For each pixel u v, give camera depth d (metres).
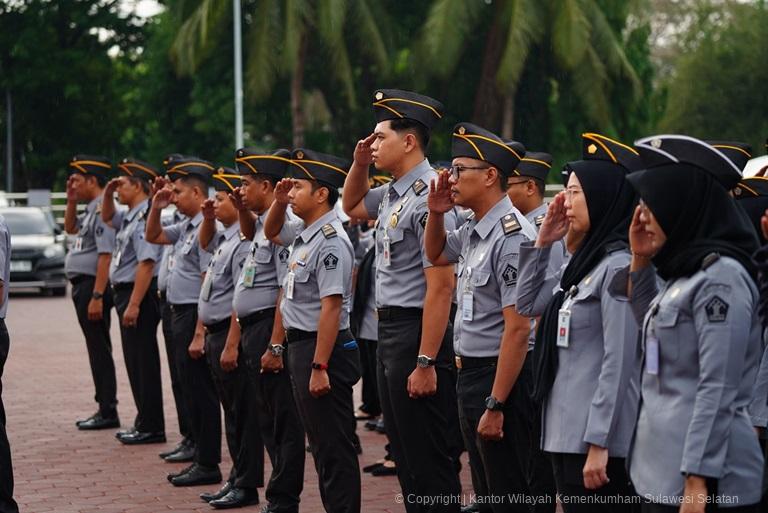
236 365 7.50
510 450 5.52
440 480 6.14
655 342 4.13
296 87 32.38
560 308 4.85
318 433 6.44
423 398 6.07
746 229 4.07
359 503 6.46
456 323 5.77
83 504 7.71
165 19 38.84
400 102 6.19
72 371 14.13
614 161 4.75
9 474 6.87
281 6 30.78
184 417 9.12
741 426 4.01
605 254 4.69
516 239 5.46
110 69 43.62
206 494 7.81
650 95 35.09
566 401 4.76
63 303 23.34
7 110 42.62
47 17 42.56
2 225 6.95
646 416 4.18
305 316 6.48
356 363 6.57
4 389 12.77
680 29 48.78
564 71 30.36
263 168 7.25
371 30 30.92
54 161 43.78
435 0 31.14
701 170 4.06
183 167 8.82
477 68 33.16
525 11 28.78
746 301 3.95
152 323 9.83
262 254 7.15
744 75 36.72
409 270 6.15
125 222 9.95
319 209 6.53
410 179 6.20
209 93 36.75
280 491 7.00
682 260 4.05
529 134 33.00
